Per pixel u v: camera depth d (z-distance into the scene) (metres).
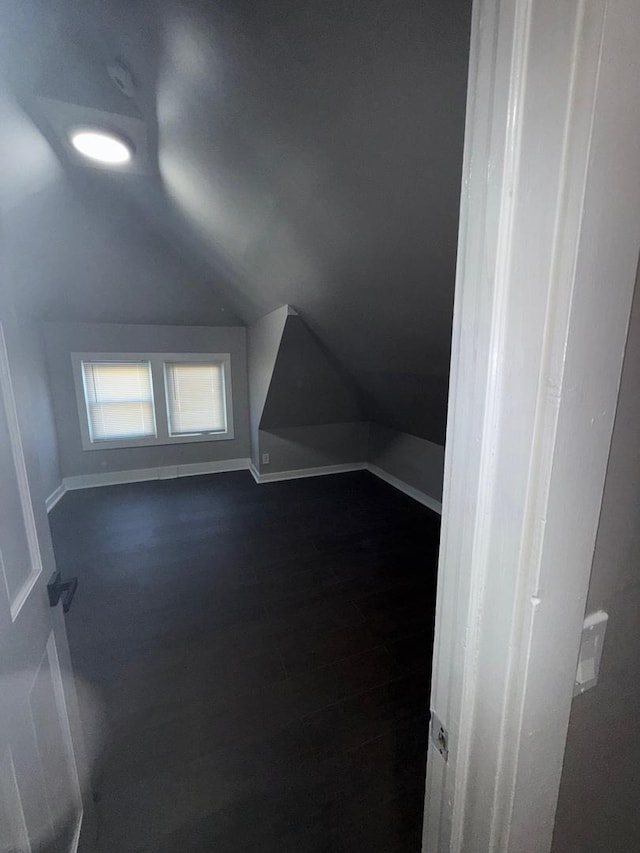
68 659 1.08
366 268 1.67
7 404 0.80
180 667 1.84
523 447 0.41
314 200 1.43
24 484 0.85
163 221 2.77
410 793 1.31
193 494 4.04
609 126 0.33
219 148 1.47
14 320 0.86
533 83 0.34
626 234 0.37
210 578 2.57
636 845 0.72
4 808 0.66
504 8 0.35
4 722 0.68
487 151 0.39
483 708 0.50
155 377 4.25
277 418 4.14
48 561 0.95
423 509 3.72
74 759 1.09
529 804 0.52
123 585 2.49
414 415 3.37
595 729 0.58
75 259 3.18
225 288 3.53
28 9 1.04
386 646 1.97
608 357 0.40
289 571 2.66
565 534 0.43
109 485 4.26
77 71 1.32
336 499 3.95
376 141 1.03
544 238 0.36
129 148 1.80
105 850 1.16
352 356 2.91
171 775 1.36
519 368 0.40
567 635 0.48
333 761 1.41
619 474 0.48
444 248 1.27
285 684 1.74
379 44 0.80
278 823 1.22
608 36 0.31
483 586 0.47
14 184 2.19
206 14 0.91
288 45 0.90
